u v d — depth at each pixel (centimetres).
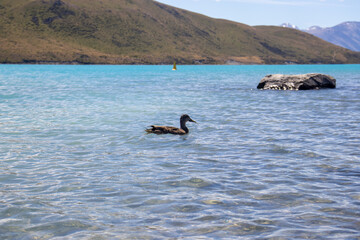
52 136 1373
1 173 927
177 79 6284
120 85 4478
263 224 633
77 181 865
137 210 696
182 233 602
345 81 5397
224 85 4591
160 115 1917
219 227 623
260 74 8962
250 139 1329
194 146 1228
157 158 1073
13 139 1317
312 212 680
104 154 1119
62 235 599
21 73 8019
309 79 3638
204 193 784
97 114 1920
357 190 791
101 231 611
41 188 819
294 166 982
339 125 1606
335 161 1025
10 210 697
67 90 3538
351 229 610
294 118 1817
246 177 891
